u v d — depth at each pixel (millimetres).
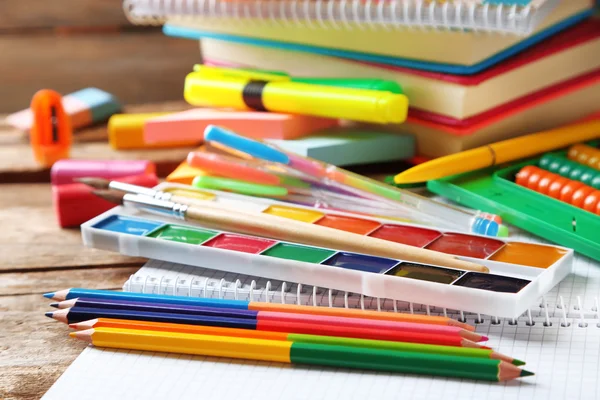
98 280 1015
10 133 1529
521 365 758
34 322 926
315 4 1271
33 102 1419
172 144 1430
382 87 1243
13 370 831
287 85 1295
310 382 773
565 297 902
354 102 1215
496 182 1157
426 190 1225
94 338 832
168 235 1006
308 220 1039
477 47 1168
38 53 1951
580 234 999
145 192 1045
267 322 822
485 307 833
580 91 1312
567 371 776
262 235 974
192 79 1384
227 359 816
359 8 1220
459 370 762
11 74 1939
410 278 874
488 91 1202
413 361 771
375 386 763
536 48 1254
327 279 899
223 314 838
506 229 1034
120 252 1005
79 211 1161
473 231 1020
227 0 1378
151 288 939
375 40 1276
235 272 950
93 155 1390
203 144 1427
